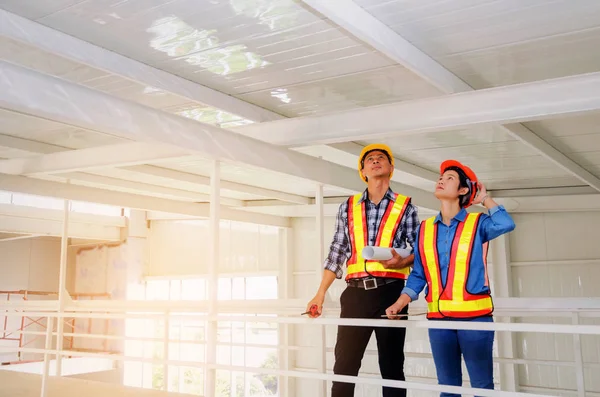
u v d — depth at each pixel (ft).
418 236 9.10
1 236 45.29
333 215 35.58
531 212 30.81
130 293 45.37
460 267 8.62
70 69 13.83
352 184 17.60
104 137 20.66
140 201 27.37
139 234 46.16
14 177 20.34
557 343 29.32
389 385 9.09
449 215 8.91
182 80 14.24
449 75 13.51
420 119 12.50
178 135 12.53
